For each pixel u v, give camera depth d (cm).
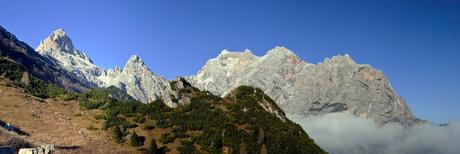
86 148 8494
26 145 7088
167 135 10012
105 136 9800
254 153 9275
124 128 10206
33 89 12412
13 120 9475
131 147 9319
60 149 7756
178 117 10862
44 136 8881
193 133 10231
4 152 3362
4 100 10831
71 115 11006
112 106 11612
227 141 9712
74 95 12381
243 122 10662
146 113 11188
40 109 10881
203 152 9325
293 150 9581
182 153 9238
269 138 9912
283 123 10881
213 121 10506
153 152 8919
